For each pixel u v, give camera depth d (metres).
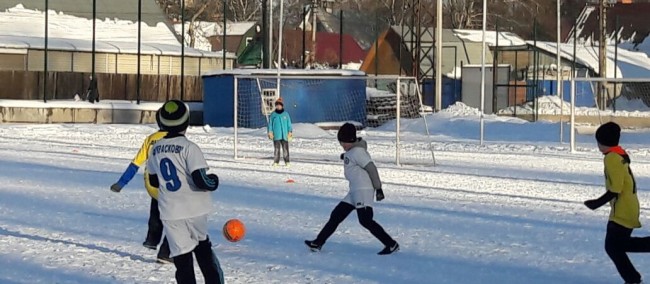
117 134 41.03
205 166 7.72
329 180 21.30
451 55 71.38
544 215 15.52
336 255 11.19
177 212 7.71
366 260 10.85
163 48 61.16
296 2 101.00
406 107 52.69
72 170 22.89
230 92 48.50
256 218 14.44
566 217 15.30
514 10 100.44
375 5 107.00
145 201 16.52
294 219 14.38
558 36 42.75
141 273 9.81
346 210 11.35
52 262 10.39
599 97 60.38
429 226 13.89
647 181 23.42
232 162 27.00
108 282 9.32
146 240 11.29
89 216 14.43
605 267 10.60
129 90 55.44
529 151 35.19
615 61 58.00
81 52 57.69
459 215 15.31
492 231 13.45
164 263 10.41
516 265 10.68
